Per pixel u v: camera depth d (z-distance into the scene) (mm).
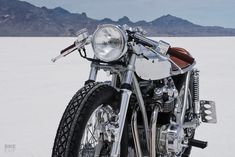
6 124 7328
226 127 7117
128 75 3334
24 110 8508
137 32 3316
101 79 12562
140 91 3605
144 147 3801
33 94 10438
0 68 16812
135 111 3641
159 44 3305
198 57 22016
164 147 3781
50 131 6895
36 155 5656
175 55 3338
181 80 4262
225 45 35719
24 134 6684
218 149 5941
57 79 13344
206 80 13008
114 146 3141
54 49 30344
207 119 4898
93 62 3443
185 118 4449
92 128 3227
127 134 3533
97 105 3129
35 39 53875
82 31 3396
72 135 2961
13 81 12930
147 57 3508
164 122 3830
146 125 3684
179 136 3850
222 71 15438
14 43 41250
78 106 3053
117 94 3373
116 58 3203
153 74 3684
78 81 12875
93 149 3211
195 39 51312
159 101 3758
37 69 16406
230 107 8773
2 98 9875
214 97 9984
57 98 9852
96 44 3209
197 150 5867
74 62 19469
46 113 8227
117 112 3320
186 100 4227
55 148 2988
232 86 11719
